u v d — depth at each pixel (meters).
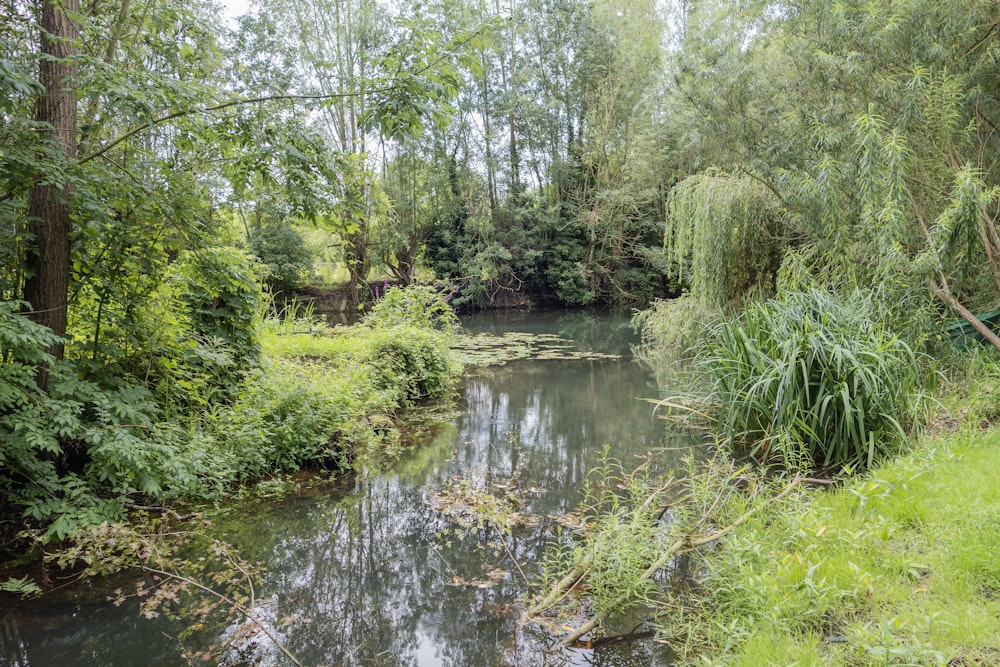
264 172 4.14
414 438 5.98
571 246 21.28
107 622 2.71
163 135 4.35
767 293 8.33
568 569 3.15
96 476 3.69
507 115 20.91
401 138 4.18
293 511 4.06
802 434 4.40
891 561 2.44
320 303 18.66
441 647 2.54
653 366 10.09
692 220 8.96
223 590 3.03
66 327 3.83
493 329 16.03
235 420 4.59
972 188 4.68
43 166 3.10
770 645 2.09
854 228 6.00
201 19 4.56
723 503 3.60
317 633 2.66
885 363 4.25
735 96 8.10
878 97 6.28
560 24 20.42
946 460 3.42
